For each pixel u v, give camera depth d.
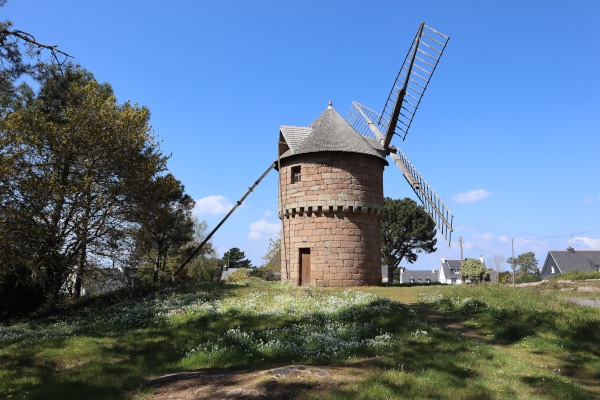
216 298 22.53
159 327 16.81
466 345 12.88
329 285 27.41
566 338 14.62
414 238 66.00
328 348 12.46
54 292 28.22
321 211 28.09
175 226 44.34
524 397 8.69
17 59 16.22
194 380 9.68
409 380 9.06
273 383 8.61
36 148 26.83
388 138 33.03
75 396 9.05
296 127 32.22
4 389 9.80
